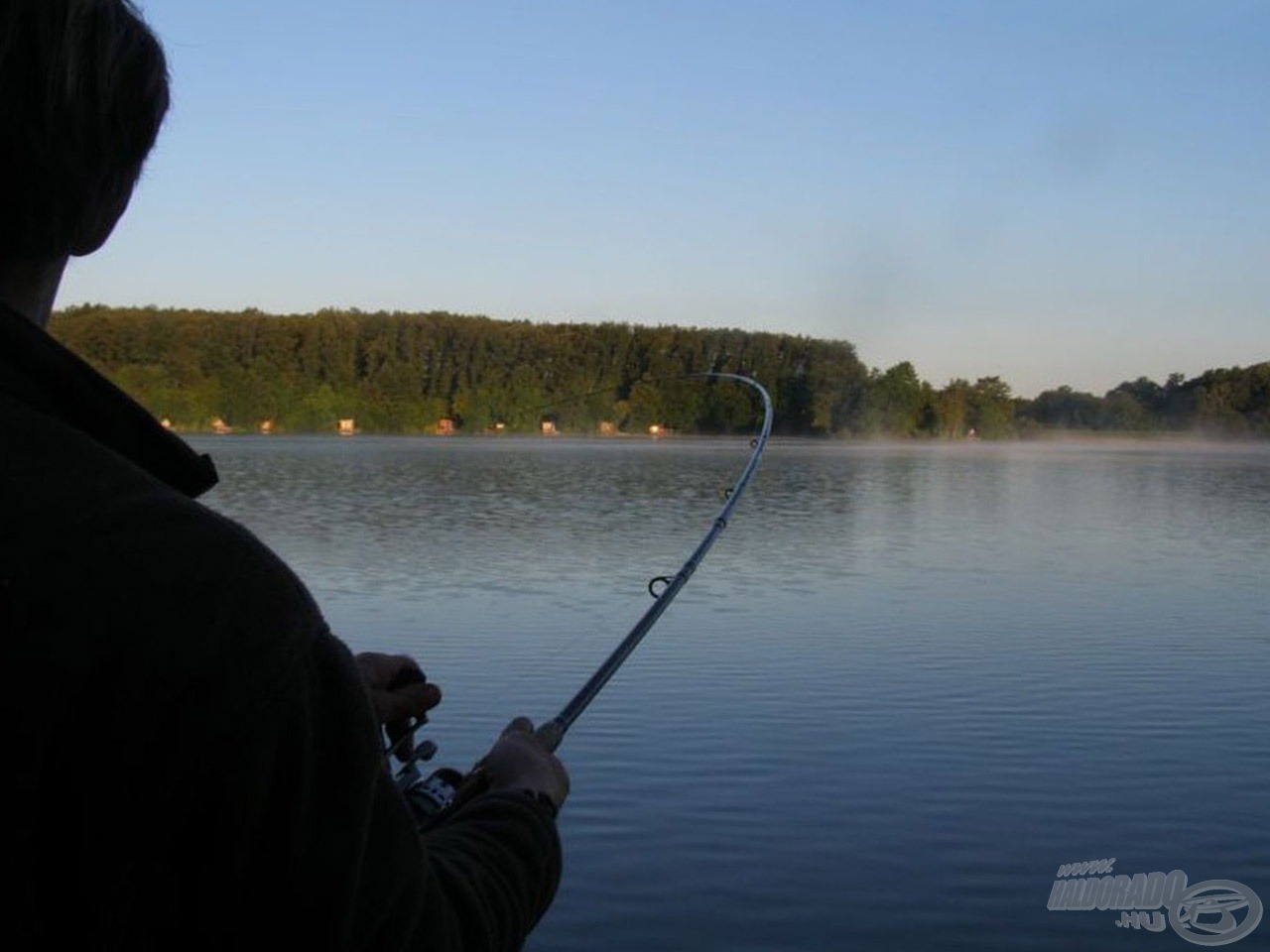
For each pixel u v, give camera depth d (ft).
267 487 111.55
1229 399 414.21
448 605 48.73
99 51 3.78
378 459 166.91
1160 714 31.99
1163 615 47.52
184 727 3.31
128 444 3.88
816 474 154.10
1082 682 35.42
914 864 22.31
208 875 3.37
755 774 26.81
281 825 3.45
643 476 135.95
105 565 3.38
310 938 3.50
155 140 4.07
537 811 4.92
